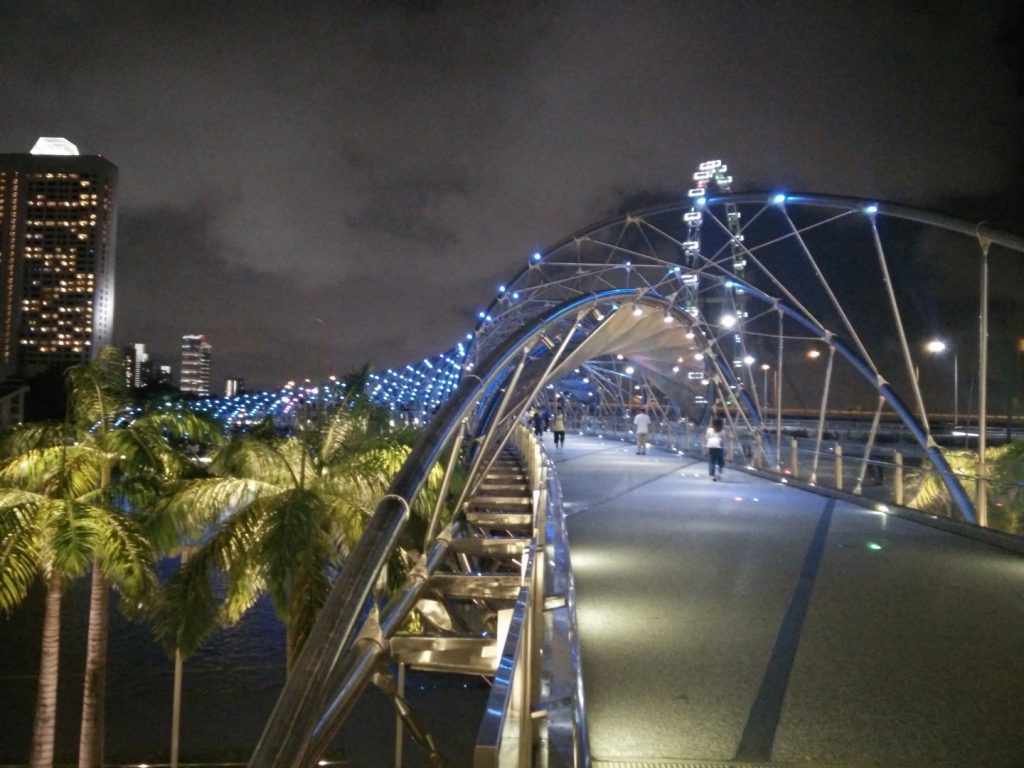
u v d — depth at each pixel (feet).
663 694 21.93
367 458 57.47
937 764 17.76
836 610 30.81
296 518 50.39
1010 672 23.71
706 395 210.38
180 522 56.80
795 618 29.66
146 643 137.80
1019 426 200.13
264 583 55.93
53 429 62.13
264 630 146.92
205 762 93.09
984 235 65.36
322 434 60.13
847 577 36.81
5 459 61.72
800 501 67.00
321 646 15.56
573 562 40.27
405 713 19.61
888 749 18.52
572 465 106.83
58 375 272.92
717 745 18.71
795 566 39.34
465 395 32.63
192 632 51.21
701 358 188.85
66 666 124.47
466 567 47.91
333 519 54.85
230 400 256.32
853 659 24.91
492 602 36.35
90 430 64.44
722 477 89.61
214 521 57.31
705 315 191.31
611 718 20.27
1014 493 45.44
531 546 19.70
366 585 17.67
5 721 105.29
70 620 145.79
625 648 26.04
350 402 61.05
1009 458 75.00
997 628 28.35
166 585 52.95
